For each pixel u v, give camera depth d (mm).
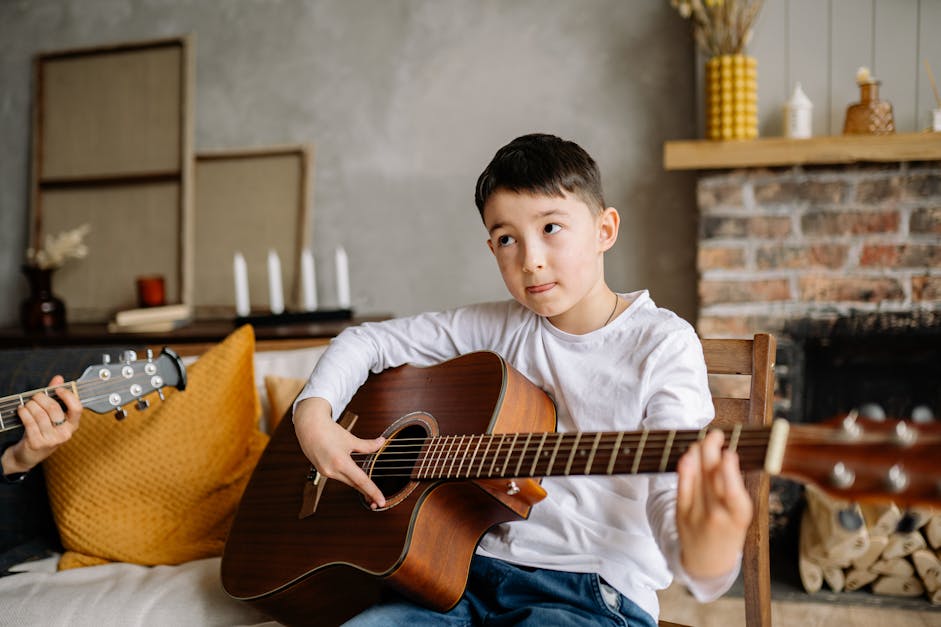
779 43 2658
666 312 1301
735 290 2676
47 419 1460
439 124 3180
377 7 3217
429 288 3240
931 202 2514
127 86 3400
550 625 1147
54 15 3541
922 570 2266
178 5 3408
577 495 1257
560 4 3021
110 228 3391
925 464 755
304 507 1395
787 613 2236
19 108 3582
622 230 3000
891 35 2586
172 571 1629
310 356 2174
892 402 2740
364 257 3283
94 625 1444
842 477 787
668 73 2924
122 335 2840
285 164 3246
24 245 3592
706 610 2287
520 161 1225
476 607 1261
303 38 3295
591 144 3014
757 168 2633
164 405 1790
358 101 3256
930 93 2572
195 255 3314
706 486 850
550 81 3049
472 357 1349
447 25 3148
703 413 1190
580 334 1327
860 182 2562
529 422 1271
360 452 1323
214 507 1754
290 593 1346
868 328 2592
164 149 3342
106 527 1686
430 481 1226
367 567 1221
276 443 1546
